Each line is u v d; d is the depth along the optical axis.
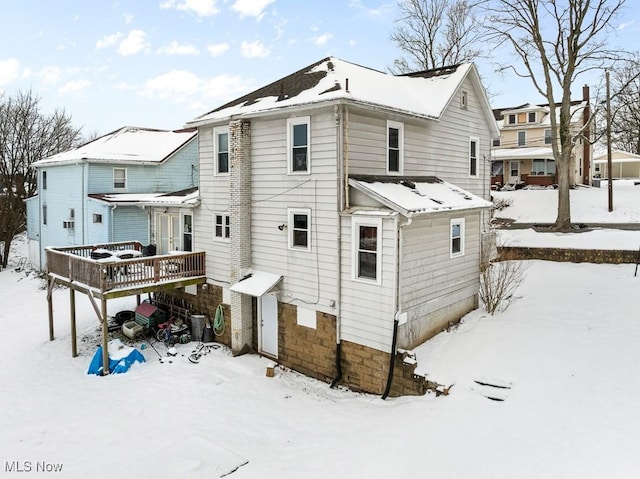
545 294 14.73
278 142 13.38
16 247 36.31
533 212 30.38
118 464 8.85
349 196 11.86
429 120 13.88
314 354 12.88
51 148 40.19
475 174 17.72
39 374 13.74
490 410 9.08
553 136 24.44
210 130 15.67
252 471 8.23
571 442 7.77
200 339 16.00
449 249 13.12
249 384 12.42
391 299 11.00
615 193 32.19
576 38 23.17
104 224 23.16
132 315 17.70
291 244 13.25
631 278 15.41
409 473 7.50
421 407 9.82
